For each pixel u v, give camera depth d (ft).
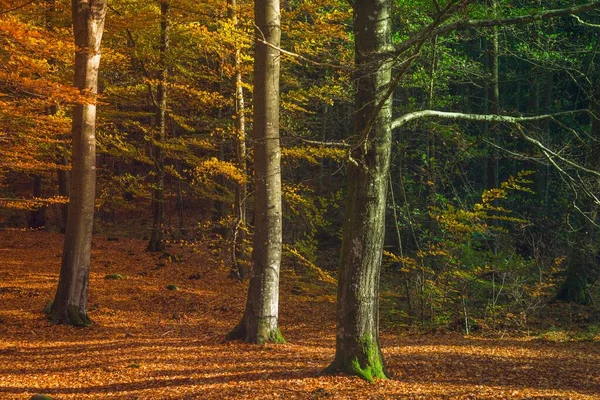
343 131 69.92
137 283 56.39
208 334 39.93
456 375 27.84
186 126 61.31
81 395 26.32
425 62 47.34
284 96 50.24
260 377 27.76
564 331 41.81
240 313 48.37
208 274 62.95
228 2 51.24
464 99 76.43
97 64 41.04
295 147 49.21
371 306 26.07
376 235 25.49
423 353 33.24
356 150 24.93
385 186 25.36
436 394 24.13
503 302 47.70
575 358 31.89
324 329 44.04
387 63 24.41
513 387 25.50
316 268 46.88
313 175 87.61
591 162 41.37
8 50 34.06
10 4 38.63
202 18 56.18
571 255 52.01
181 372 29.43
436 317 44.06
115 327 41.19
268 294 35.99
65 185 75.82
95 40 40.73
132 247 76.38
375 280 25.98
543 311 48.60
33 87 34.04
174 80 62.80
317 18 49.34
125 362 31.60
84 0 40.50
